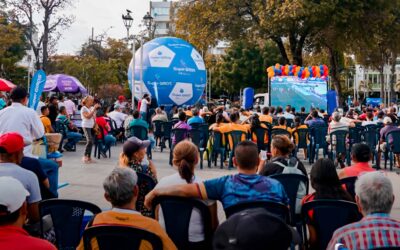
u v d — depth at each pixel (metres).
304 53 39.78
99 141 14.09
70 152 15.66
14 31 34.44
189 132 12.75
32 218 4.85
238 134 12.57
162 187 4.55
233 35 30.30
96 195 9.06
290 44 31.59
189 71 27.11
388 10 28.78
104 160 13.88
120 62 51.75
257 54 57.31
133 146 6.31
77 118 19.28
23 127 6.76
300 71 25.69
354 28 28.33
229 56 58.75
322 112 20.88
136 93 27.02
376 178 3.15
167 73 26.66
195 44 31.16
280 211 4.17
